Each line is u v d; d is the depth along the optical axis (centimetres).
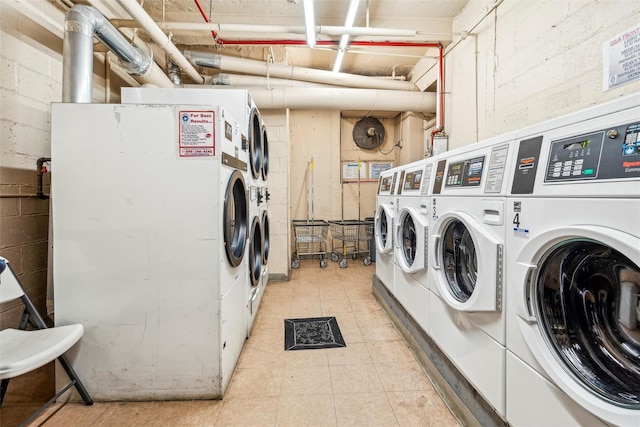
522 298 100
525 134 110
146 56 246
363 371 183
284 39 305
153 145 153
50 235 166
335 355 201
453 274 162
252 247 243
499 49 246
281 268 379
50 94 205
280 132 378
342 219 508
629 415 69
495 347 118
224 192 165
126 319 154
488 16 259
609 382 82
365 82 382
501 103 244
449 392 153
